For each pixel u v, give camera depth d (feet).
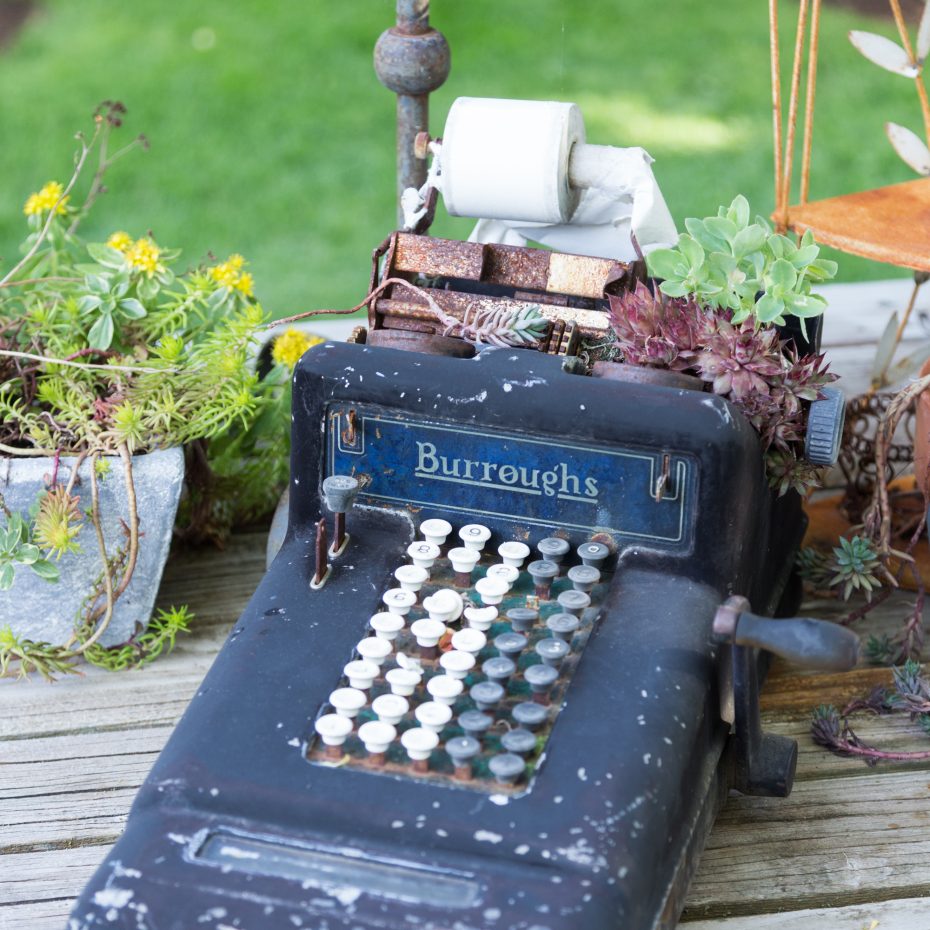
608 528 4.37
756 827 4.50
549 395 4.32
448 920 3.87
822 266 4.49
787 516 4.74
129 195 9.11
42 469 4.70
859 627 5.01
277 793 4.05
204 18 11.27
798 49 4.96
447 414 4.37
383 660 4.25
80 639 4.82
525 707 4.12
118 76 10.48
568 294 4.64
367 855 3.97
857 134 9.63
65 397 4.88
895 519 5.15
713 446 4.25
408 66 5.03
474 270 4.66
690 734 4.14
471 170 4.69
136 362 4.93
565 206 4.73
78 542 4.74
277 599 4.37
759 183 8.97
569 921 3.87
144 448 4.78
